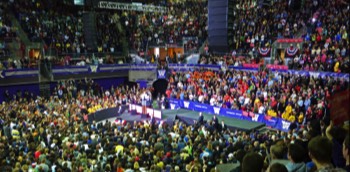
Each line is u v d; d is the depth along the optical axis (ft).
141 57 123.85
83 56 113.29
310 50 89.10
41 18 117.91
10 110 72.64
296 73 84.79
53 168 35.19
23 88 98.02
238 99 84.99
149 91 104.22
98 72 112.47
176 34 127.34
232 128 74.13
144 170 34.78
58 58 108.78
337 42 87.10
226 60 102.63
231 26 102.94
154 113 86.69
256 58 97.96
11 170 34.78
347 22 92.32
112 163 37.65
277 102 75.92
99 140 49.11
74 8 131.95
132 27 135.33
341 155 13.28
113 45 126.11
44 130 53.98
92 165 36.32
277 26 107.65
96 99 94.63
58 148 46.44
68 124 63.41
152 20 136.77
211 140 48.57
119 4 125.39
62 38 116.37
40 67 100.01
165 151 44.27
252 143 45.32
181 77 106.63
